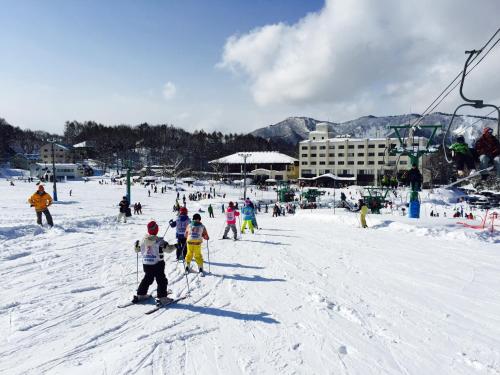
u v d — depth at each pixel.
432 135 18.97
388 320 6.02
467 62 8.95
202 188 87.56
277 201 67.62
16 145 165.62
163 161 139.50
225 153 175.12
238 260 10.48
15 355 4.58
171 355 4.66
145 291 6.73
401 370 4.45
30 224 14.62
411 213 19.78
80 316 5.92
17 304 6.37
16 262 9.41
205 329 5.52
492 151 9.61
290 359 4.65
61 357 4.55
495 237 14.28
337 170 115.50
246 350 4.86
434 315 6.26
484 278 8.61
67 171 101.38
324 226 19.70
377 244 13.38
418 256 11.14
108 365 4.35
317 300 6.87
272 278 8.49
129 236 14.80
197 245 8.83
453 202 70.62
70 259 9.95
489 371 4.45
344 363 4.59
